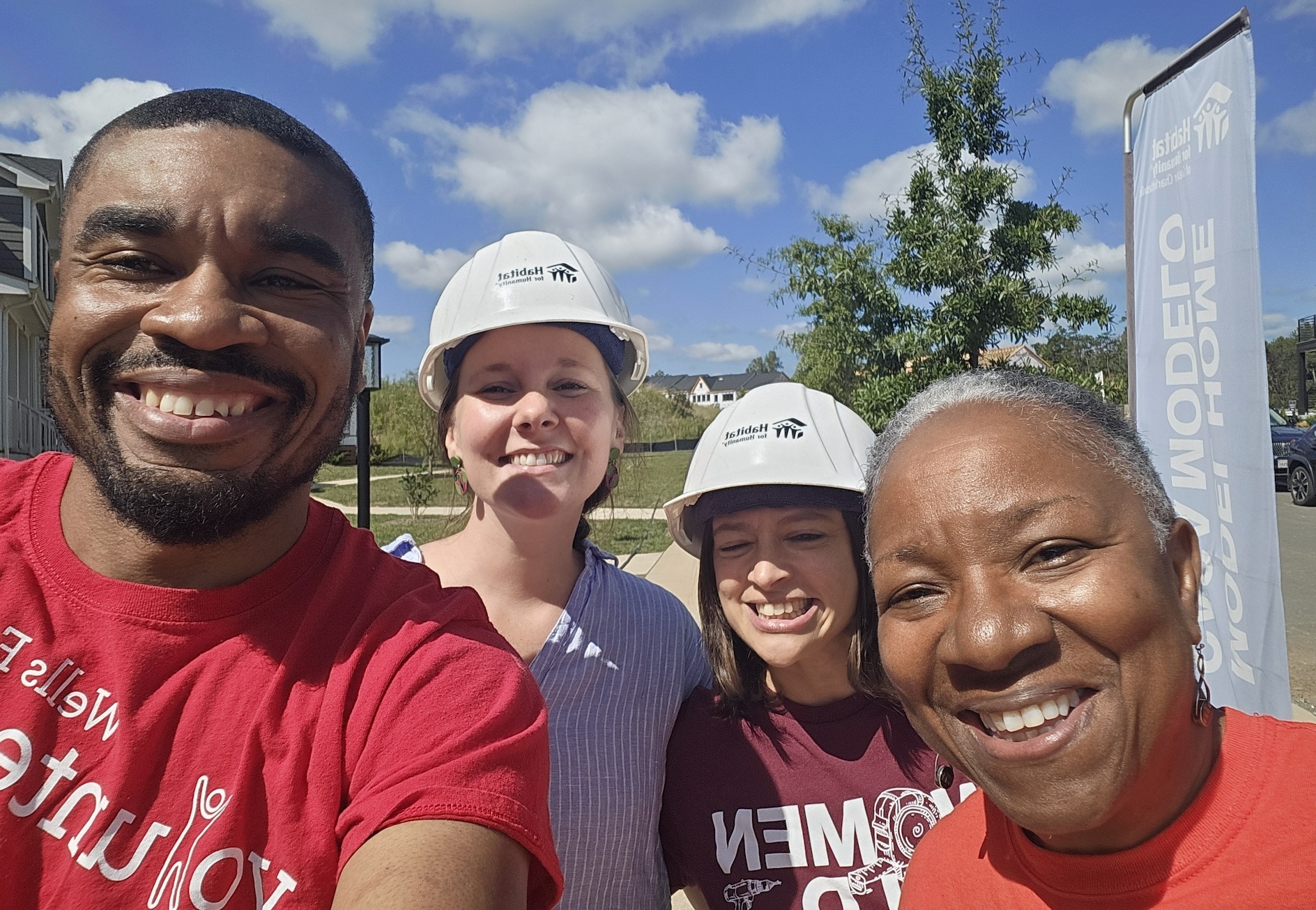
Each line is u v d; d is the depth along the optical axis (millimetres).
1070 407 419
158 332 384
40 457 464
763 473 668
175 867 349
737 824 655
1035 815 380
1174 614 383
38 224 5676
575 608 687
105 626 390
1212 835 374
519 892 364
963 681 401
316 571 432
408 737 380
